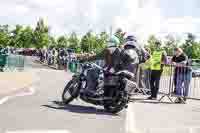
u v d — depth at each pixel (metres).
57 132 6.55
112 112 9.11
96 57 9.66
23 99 10.49
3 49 24.00
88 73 9.41
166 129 7.48
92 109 9.51
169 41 61.38
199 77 29.23
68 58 29.16
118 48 9.30
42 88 14.00
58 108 9.25
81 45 66.50
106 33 65.62
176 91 12.58
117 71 9.13
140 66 13.80
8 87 13.34
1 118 7.53
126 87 8.95
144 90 13.95
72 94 9.84
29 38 84.81
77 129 6.90
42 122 7.35
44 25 82.88
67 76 21.94
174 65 12.67
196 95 15.75
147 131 7.17
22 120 7.43
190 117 9.27
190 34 62.81
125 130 7.10
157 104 11.65
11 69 23.77
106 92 9.12
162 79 16.08
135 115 9.07
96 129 7.01
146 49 14.10
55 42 83.44
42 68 31.11
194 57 62.81
